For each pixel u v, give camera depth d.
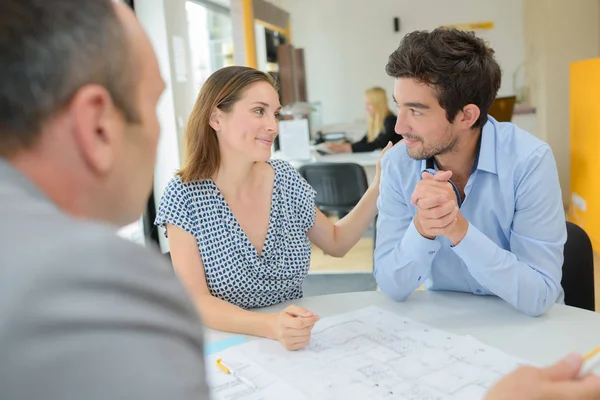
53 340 0.29
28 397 0.28
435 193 1.06
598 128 3.72
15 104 0.35
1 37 0.34
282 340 1.05
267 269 1.42
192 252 1.38
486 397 0.59
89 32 0.37
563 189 5.19
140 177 0.45
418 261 1.22
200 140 1.40
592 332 1.07
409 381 0.90
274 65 5.08
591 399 0.58
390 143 1.57
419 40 1.16
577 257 1.42
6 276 0.30
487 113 1.23
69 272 0.31
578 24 4.99
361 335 1.09
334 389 0.89
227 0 4.58
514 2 6.03
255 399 0.87
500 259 1.14
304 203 1.54
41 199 0.36
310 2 6.55
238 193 1.45
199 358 0.37
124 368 0.30
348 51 6.56
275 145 4.75
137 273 0.34
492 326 1.12
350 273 3.67
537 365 0.94
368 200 1.63
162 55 3.54
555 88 5.09
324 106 6.68
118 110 0.40
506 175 1.24
